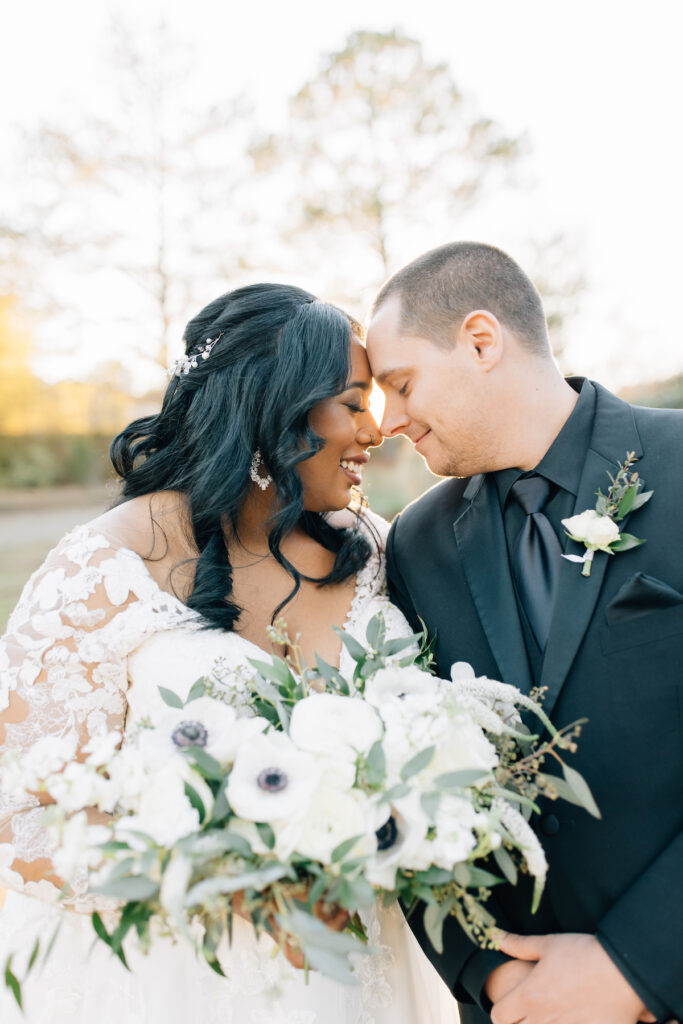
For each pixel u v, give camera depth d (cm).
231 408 185
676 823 151
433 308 177
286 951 131
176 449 195
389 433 189
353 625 193
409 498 1173
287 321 187
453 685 147
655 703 153
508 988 150
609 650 157
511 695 141
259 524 198
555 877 157
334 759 124
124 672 164
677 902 141
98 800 119
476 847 129
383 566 211
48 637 159
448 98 1331
